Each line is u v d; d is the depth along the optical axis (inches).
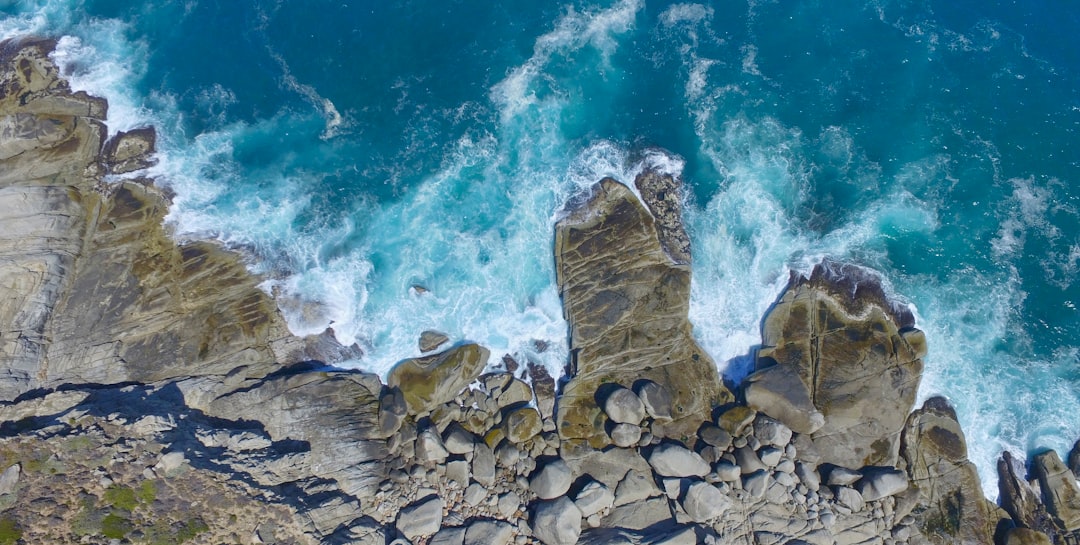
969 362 1863.9
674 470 1692.9
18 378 1633.9
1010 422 1813.5
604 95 2170.3
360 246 1991.9
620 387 1800.0
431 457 1707.7
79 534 1349.7
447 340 1900.8
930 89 2159.2
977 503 1712.6
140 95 2161.7
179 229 1927.9
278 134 2124.8
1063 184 2020.2
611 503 1669.5
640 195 2030.0
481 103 2159.2
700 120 2126.0
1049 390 1836.9
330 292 1923.0
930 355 1870.1
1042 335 1882.4
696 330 1909.4
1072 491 1710.1
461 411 1819.6
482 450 1733.5
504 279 1966.0
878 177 2049.7
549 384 1861.5
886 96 2154.3
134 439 1502.2
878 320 1872.5
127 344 1747.0
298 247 1961.1
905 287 1926.7
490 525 1617.9
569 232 1967.3
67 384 1670.8
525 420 1764.3
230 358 1781.5
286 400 1704.0
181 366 1748.3
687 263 1951.3
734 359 1895.9
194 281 1849.2
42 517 1362.0
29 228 1798.7
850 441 1760.6
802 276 1941.4
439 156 2100.1
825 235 1991.9
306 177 2065.7
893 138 2096.5
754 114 2132.1
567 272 1929.1
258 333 1831.9
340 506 1573.6
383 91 2185.0
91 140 2050.9
